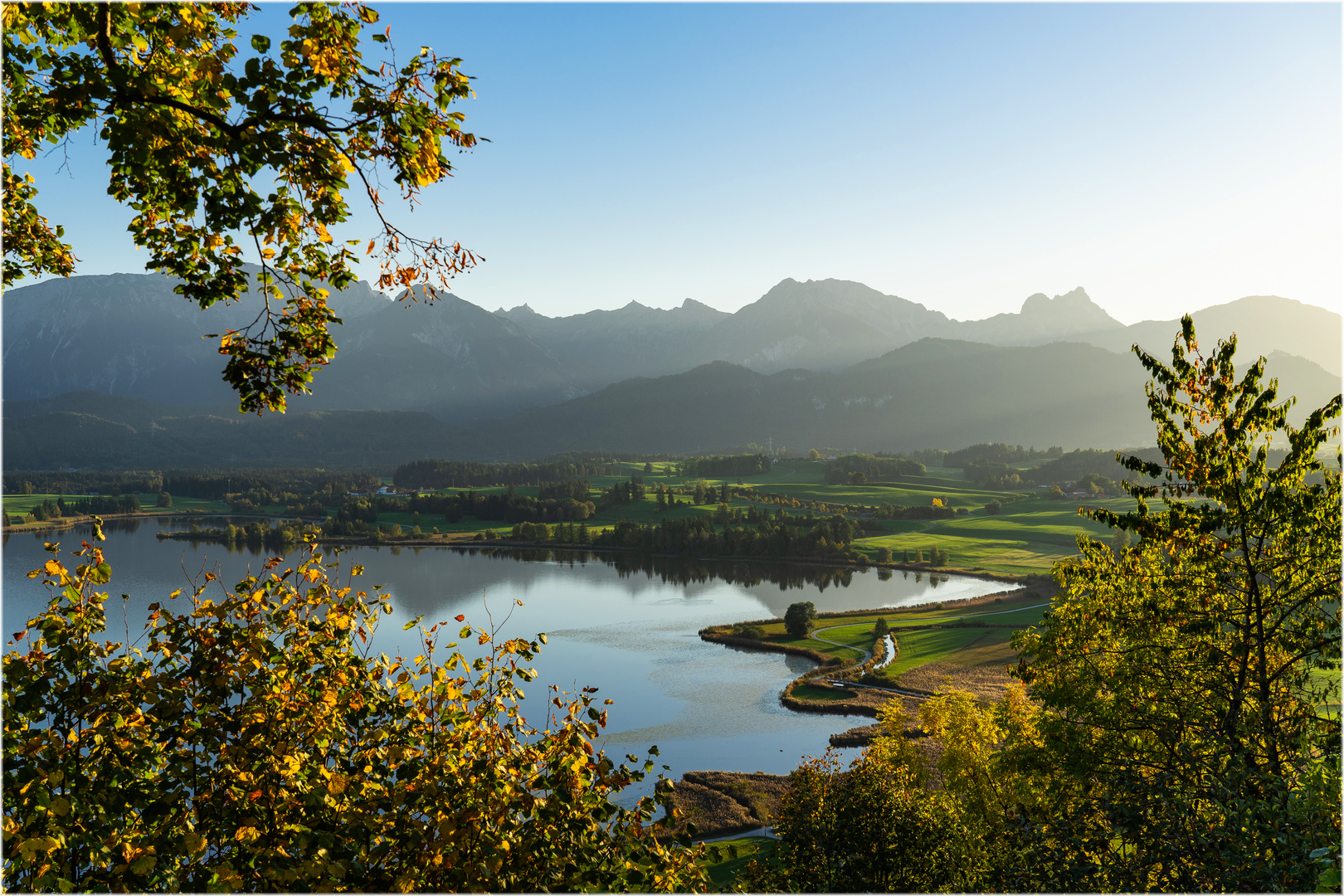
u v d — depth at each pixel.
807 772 30.81
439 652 81.19
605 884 7.43
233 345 8.09
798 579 167.00
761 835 49.06
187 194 7.19
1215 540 17.27
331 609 7.70
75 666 6.51
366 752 7.33
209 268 8.38
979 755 29.53
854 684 88.00
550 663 97.81
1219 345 16.80
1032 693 20.03
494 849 6.61
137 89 6.76
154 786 6.51
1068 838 12.75
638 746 70.12
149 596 119.69
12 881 5.49
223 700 6.90
